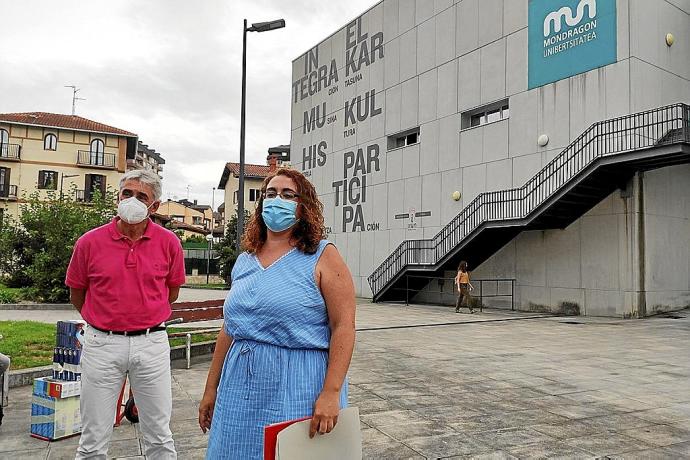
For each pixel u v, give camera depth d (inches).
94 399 127.2
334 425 82.9
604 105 633.0
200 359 330.0
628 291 614.5
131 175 132.4
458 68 825.5
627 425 203.5
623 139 608.4
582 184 592.1
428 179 869.2
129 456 162.4
